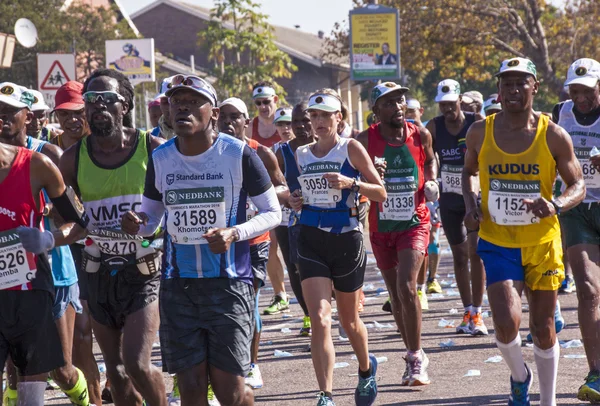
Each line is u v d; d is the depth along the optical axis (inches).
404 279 431.5
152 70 1508.4
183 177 301.9
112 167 335.9
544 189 355.9
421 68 2402.8
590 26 2426.2
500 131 358.6
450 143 574.2
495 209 358.0
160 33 3671.3
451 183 567.5
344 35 2469.2
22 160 301.9
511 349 350.3
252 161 302.5
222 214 301.1
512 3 2331.4
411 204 446.0
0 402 303.0
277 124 623.8
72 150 340.5
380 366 481.4
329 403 361.4
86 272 339.6
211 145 302.5
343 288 384.8
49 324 307.1
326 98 385.4
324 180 383.2
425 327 592.7
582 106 414.0
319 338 368.5
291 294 808.3
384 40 1530.5
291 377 466.3
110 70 340.5
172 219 302.2
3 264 299.6
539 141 353.1
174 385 409.7
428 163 491.8
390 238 447.5
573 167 354.3
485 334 553.6
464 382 432.8
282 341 573.0
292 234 422.0
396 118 452.4
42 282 306.0
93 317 342.6
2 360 303.0
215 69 2487.7
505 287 350.6
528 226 354.6
